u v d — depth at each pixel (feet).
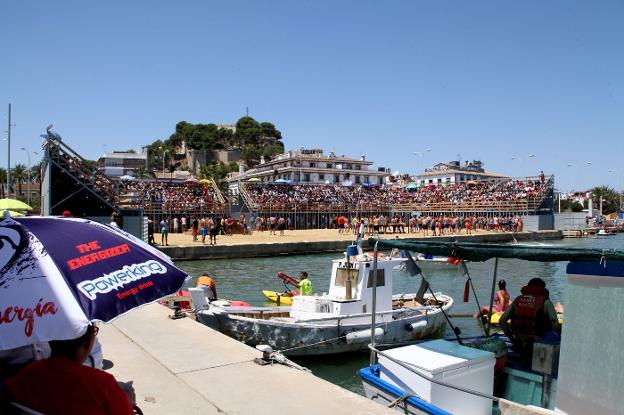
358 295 48.93
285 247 142.61
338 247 152.15
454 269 106.32
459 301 73.46
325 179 312.50
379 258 51.39
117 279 11.23
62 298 10.12
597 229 240.94
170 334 32.73
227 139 536.42
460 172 395.34
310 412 20.53
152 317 37.47
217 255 132.05
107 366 26.13
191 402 21.44
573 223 243.40
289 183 252.83
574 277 19.56
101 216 119.85
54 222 12.26
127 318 36.99
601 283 18.69
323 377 44.11
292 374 25.21
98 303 10.37
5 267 10.34
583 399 18.99
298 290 73.87
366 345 48.52
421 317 51.90
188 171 460.55
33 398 9.80
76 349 10.57
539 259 21.45
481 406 24.47
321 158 317.63
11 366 12.66
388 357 24.72
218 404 21.26
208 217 186.29
